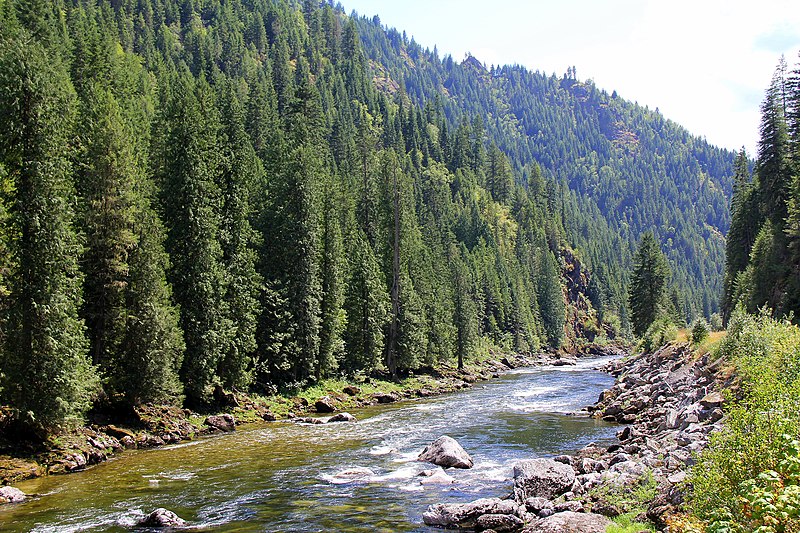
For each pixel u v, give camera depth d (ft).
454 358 279.90
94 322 107.86
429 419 122.11
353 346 195.00
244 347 139.95
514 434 99.50
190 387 123.75
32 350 81.87
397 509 58.70
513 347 392.06
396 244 222.89
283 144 207.82
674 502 43.60
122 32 418.31
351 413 138.00
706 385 98.94
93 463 82.38
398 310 215.10
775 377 44.96
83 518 56.80
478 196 558.97
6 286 82.84
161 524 54.24
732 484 32.78
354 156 341.21
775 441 30.89
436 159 594.24
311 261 167.32
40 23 192.13
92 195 107.65
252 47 573.33
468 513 53.57
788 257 195.93
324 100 509.35
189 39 499.92
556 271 517.55
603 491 53.72
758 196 253.03
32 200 85.15
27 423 79.61
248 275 147.23
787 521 23.94
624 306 598.34
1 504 61.36
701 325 156.56
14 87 87.25
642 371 174.50
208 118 152.87
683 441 65.26
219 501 62.39
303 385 160.35
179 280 128.06
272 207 175.42
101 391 100.89
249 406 133.59
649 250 319.88
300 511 58.49
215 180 149.59
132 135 143.54
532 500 55.72
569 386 189.16
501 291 402.72
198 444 97.25
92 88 139.44
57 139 92.27
